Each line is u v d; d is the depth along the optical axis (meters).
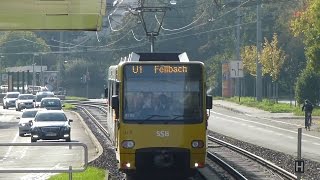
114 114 52.72
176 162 48.09
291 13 195.62
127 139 47.91
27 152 71.38
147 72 48.59
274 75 174.88
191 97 48.44
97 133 97.38
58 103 131.00
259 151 73.44
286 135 95.75
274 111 146.12
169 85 48.50
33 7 33.06
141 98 48.28
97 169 53.81
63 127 83.81
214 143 83.12
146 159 47.94
